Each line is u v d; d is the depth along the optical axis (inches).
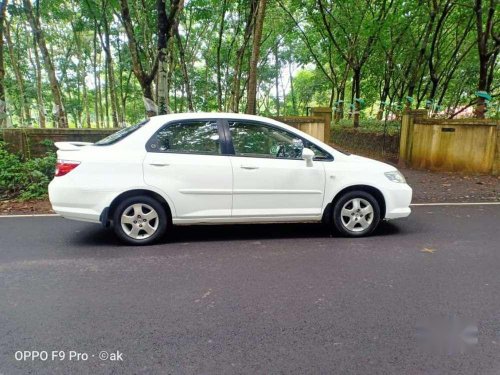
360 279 156.1
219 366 101.4
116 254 183.9
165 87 353.4
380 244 201.0
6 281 152.7
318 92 1212.5
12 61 612.1
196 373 98.7
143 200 194.5
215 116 204.1
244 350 108.2
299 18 776.9
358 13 603.5
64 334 115.6
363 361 103.7
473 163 423.8
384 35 624.1
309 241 205.6
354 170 211.5
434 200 314.3
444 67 727.1
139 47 521.7
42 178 317.1
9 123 394.3
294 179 204.8
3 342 111.2
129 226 195.6
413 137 454.9
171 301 136.4
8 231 222.1
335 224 211.8
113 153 191.2
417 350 108.7
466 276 159.6
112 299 137.7
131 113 1084.5
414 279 156.4
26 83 740.0
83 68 904.9
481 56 457.7
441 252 188.5
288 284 151.1
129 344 110.8
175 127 199.5
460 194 333.1
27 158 346.9
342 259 178.5
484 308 133.0
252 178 200.5
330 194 209.3
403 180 221.1
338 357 105.3
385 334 116.5
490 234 219.5
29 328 118.6
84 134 356.2
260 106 1306.6
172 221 198.8
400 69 741.3
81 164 187.2
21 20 661.3
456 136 423.8
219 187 198.1
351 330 118.6
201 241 204.7
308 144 211.5
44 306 132.3
